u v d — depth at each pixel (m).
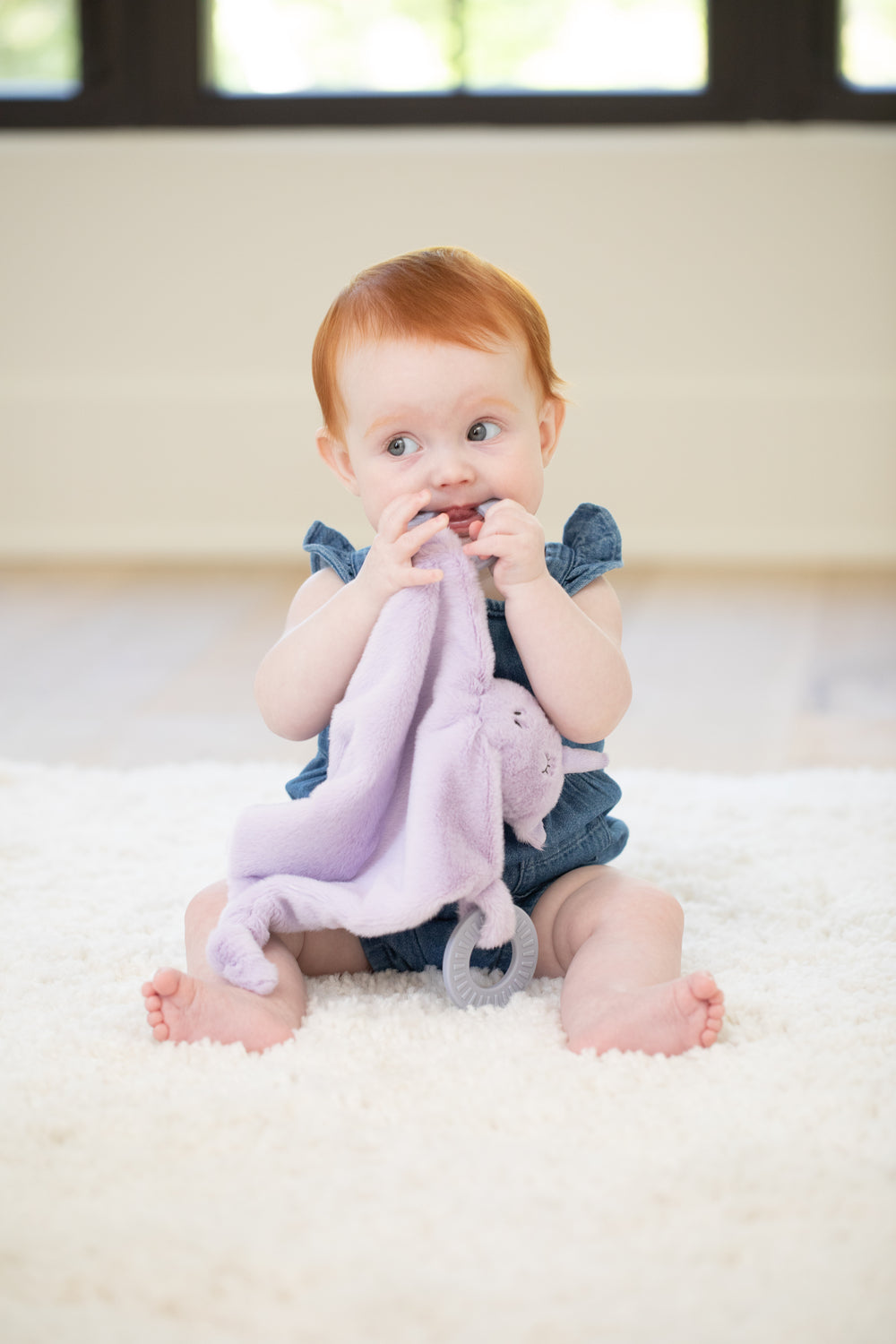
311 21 3.08
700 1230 0.67
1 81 3.13
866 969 1.00
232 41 3.10
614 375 3.02
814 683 2.06
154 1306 0.63
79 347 3.09
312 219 3.02
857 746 1.75
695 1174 0.72
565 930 1.00
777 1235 0.67
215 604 2.64
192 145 3.01
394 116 3.06
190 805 1.47
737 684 2.06
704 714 1.91
